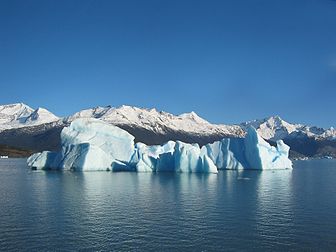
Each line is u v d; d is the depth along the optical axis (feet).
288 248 85.81
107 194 154.30
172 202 136.05
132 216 112.78
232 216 113.91
